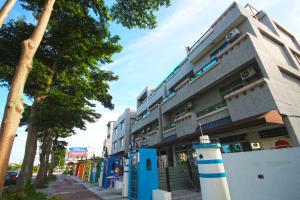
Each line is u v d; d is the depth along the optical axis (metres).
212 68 11.68
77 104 10.95
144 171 7.55
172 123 17.19
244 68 9.74
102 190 12.08
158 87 22.38
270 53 9.85
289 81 9.45
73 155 62.62
